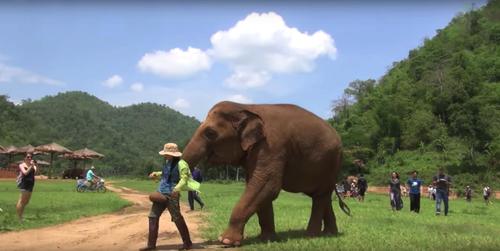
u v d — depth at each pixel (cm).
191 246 888
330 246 866
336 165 1038
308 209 1842
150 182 7250
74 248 934
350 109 12144
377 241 938
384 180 7775
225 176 9381
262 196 929
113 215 1723
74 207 1962
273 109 986
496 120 8681
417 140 9112
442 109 9412
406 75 11831
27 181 1378
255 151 941
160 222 1374
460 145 8412
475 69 10038
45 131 13975
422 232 1130
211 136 945
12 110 13262
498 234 1197
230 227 918
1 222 1319
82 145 14700
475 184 6875
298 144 973
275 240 967
